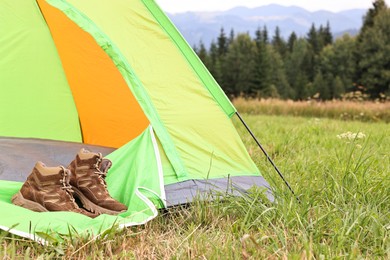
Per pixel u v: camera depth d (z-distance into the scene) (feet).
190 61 13.37
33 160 13.50
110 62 14.30
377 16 147.95
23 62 15.79
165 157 12.07
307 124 34.50
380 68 144.25
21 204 10.40
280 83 207.31
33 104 16.05
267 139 23.95
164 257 8.43
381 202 11.41
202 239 9.05
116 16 12.92
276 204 10.75
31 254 8.46
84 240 8.78
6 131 15.78
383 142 22.47
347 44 193.36
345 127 33.24
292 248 8.70
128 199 11.21
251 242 8.91
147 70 12.73
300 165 15.72
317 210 10.57
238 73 202.28
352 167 14.19
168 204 11.12
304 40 254.27
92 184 10.90
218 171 12.63
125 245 8.87
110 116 15.26
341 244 8.75
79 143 15.23
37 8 15.39
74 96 16.02
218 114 13.35
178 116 12.69
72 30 14.71
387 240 9.23
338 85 183.01
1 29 15.51
